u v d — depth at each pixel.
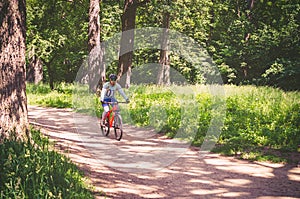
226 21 36.19
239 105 15.14
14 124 7.77
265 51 25.95
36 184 5.90
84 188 6.68
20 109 7.88
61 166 7.14
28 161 6.59
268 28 28.33
